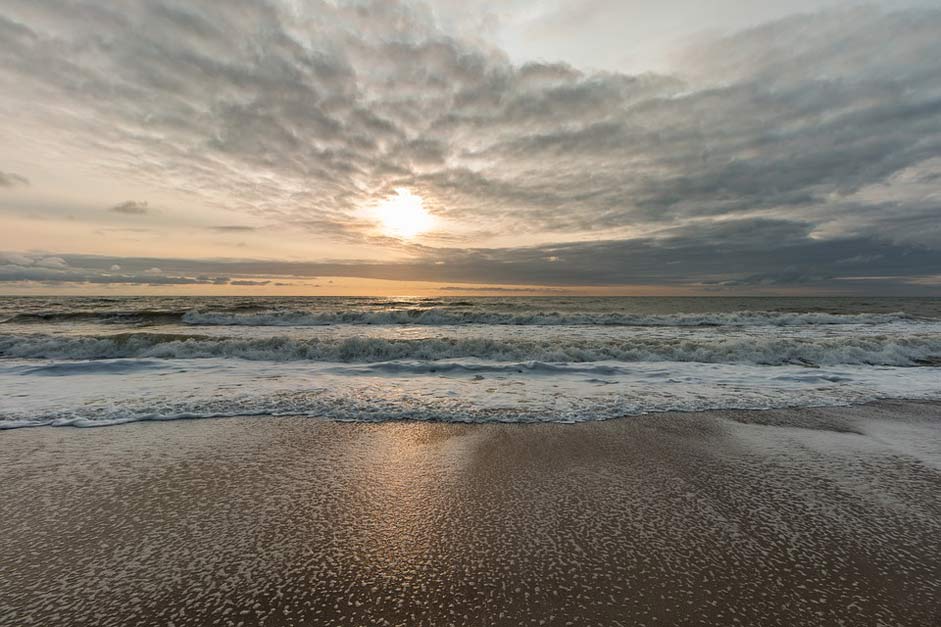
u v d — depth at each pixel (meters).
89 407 5.41
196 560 2.46
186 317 17.20
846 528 2.83
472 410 5.48
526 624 2.00
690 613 2.07
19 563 2.42
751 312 19.73
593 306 34.88
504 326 16.70
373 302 37.00
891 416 5.38
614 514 3.01
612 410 5.53
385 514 3.00
